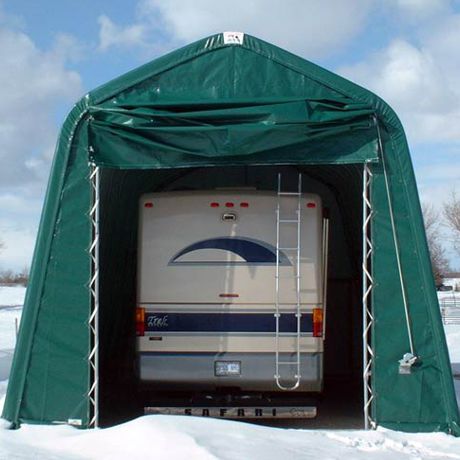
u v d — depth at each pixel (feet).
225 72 31.35
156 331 32.40
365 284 30.86
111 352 42.01
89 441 27.22
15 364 30.60
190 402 32.78
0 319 114.52
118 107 30.71
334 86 30.94
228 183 46.55
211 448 25.22
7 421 30.27
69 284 30.81
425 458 26.22
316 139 30.81
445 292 204.85
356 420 36.55
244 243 32.68
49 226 30.94
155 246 32.86
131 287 43.04
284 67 31.27
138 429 27.25
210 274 32.53
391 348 30.50
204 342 32.24
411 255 30.83
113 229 36.99
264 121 30.50
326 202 47.29
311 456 25.50
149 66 31.17
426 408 30.19
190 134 30.60
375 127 30.86
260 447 26.04
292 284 32.37
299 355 31.99
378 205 31.01
